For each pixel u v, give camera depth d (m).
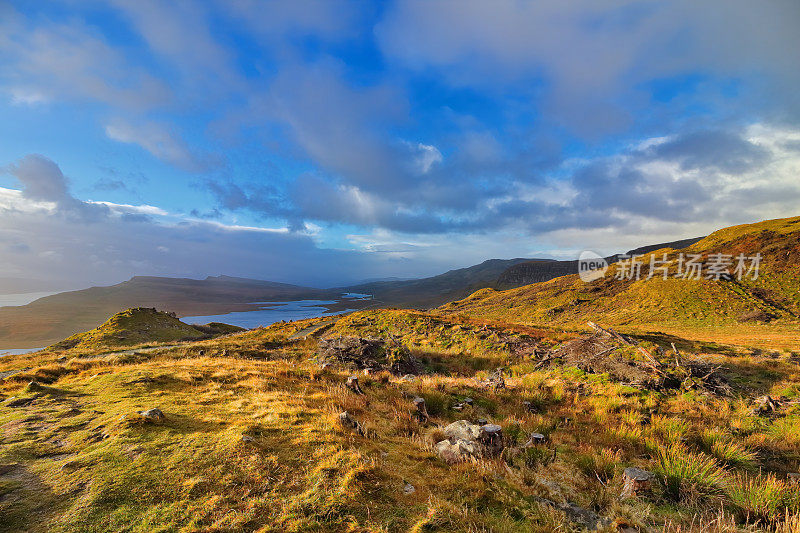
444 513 4.30
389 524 3.98
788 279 61.34
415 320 32.22
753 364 18.05
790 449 7.76
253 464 4.98
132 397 8.38
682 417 9.77
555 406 10.84
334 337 21.81
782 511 4.91
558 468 6.34
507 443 7.32
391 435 7.09
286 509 4.05
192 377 10.43
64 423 6.44
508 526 4.26
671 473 5.72
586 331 34.28
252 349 24.28
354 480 4.71
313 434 6.14
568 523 4.49
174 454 5.18
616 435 8.10
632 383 12.56
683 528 4.57
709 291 63.69
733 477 5.99
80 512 3.78
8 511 3.71
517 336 25.77
